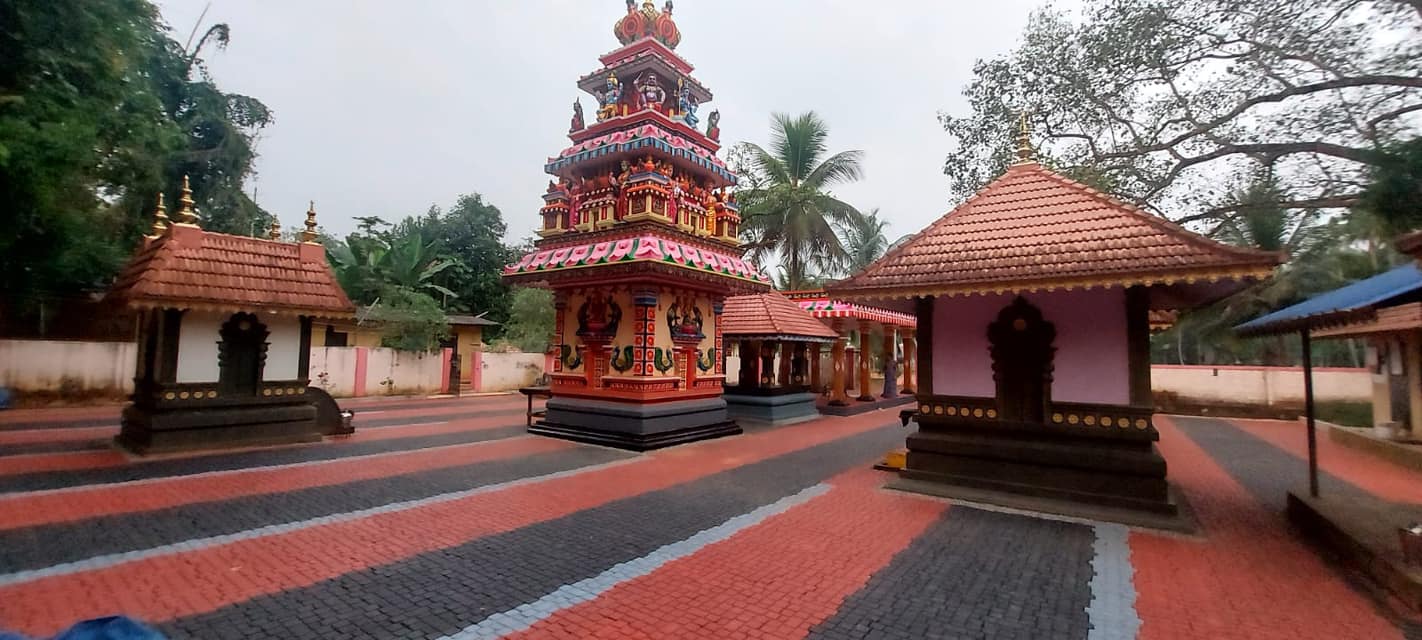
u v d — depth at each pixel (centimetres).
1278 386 1734
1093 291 739
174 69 2109
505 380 2445
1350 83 997
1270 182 1141
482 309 3409
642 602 452
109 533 575
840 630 413
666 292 1234
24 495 701
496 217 3588
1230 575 518
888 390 2245
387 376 2161
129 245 1778
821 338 1731
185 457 938
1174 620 433
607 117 1339
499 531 614
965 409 808
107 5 1250
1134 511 681
